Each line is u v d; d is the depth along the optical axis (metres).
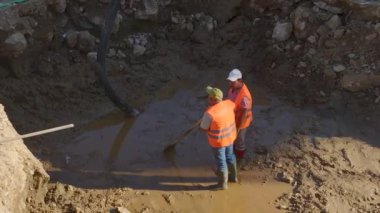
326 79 8.49
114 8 8.02
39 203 6.53
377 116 8.05
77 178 7.27
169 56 9.45
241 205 6.87
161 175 7.36
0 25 8.04
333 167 7.30
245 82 9.02
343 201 6.79
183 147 7.82
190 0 9.86
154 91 8.88
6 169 5.88
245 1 9.70
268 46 9.23
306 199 6.85
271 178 7.25
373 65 8.34
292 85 8.70
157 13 9.65
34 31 8.45
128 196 6.97
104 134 8.05
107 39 7.95
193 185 7.19
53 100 8.42
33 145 7.73
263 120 8.23
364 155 7.48
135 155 7.71
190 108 8.55
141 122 8.28
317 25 8.85
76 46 8.97
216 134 6.58
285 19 9.26
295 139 7.82
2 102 8.11
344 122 8.05
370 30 8.51
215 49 9.55
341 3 8.79
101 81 8.05
